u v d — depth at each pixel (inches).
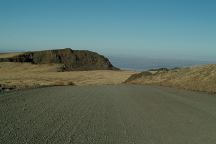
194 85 968.3
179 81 1128.8
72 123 381.7
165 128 389.7
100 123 396.2
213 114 492.1
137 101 625.6
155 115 473.4
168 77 1325.0
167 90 893.8
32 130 332.2
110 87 1023.6
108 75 3791.8
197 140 339.3
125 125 394.9
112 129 368.8
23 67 5147.6
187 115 479.5
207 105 583.2
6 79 2962.6
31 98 555.2
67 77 3422.7
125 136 340.5
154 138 339.6
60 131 337.7
